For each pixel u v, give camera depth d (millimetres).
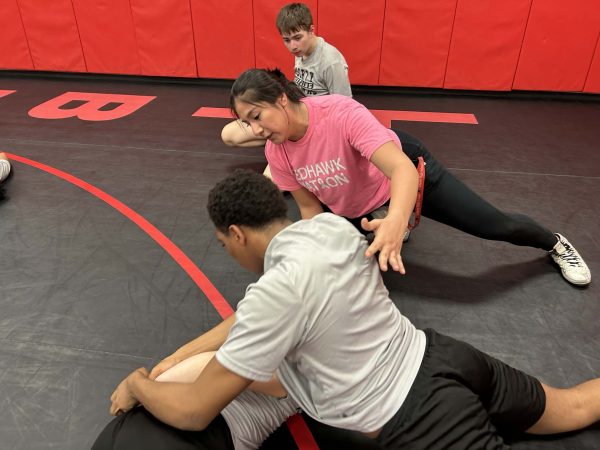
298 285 1102
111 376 2004
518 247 2816
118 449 1309
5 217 3145
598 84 5137
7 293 2463
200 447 1338
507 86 5305
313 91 3340
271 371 1129
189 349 1713
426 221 3072
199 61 5773
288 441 1739
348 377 1219
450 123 4711
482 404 1278
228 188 1206
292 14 3016
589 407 1649
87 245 2859
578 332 2215
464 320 2287
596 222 3072
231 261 2709
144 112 5062
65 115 4984
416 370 1290
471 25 5062
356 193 2105
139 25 5680
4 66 6195
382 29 5191
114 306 2381
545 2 4852
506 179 3637
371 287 1231
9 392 1939
